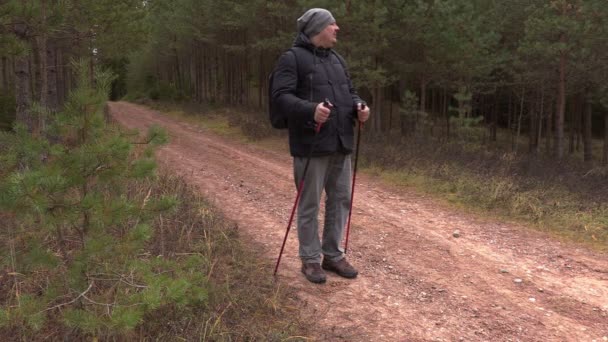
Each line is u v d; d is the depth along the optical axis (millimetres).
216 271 3344
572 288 3539
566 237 4887
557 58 12977
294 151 3211
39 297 2430
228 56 26250
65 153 2178
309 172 3227
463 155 9492
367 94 17531
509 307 3184
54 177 2037
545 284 3605
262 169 8797
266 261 3781
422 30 12375
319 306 3059
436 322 2936
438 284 3543
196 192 5836
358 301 3176
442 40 12445
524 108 24375
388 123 20719
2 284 2732
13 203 2074
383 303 3168
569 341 2752
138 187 4734
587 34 11883
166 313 2586
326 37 3162
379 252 4242
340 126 3201
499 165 8414
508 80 19062
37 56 10531
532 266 4000
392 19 12430
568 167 9617
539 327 2914
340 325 2830
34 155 2209
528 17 13844
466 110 12820
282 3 15148
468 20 12672
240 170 8648
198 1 22109
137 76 40719
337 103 3186
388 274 3709
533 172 8195
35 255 2393
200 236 4066
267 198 6340
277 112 3199
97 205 2256
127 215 2408
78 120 2236
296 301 3084
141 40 10758
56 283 2461
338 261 3604
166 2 24328
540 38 12609
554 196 6449
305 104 2951
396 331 2801
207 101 27531
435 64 13477
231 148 11797
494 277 3725
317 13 3137
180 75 35375
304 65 3129
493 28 14906
